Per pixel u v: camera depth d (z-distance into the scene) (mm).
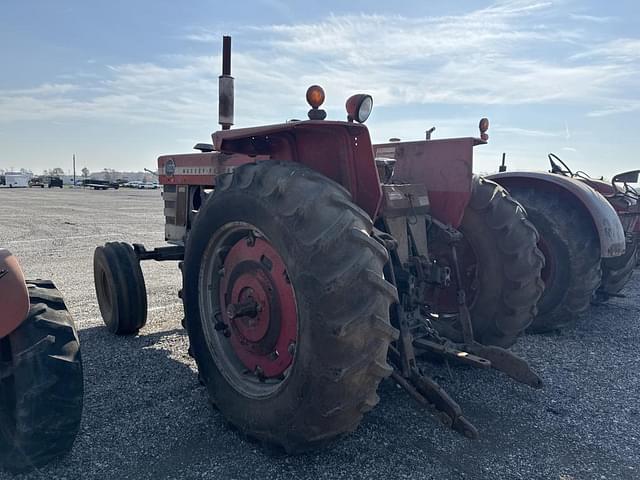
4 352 2355
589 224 4723
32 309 2400
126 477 2354
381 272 2201
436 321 3680
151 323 4945
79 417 2350
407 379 2738
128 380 3482
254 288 2652
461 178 3396
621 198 6160
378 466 2482
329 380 2139
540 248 4867
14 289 2240
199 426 2836
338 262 2121
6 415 2328
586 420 3068
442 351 2945
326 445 2447
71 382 2297
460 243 3729
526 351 4395
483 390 3463
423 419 2969
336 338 2094
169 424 2855
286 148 2881
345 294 2102
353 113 2533
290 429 2326
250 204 2418
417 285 3117
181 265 3160
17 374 2221
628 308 6137
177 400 3168
